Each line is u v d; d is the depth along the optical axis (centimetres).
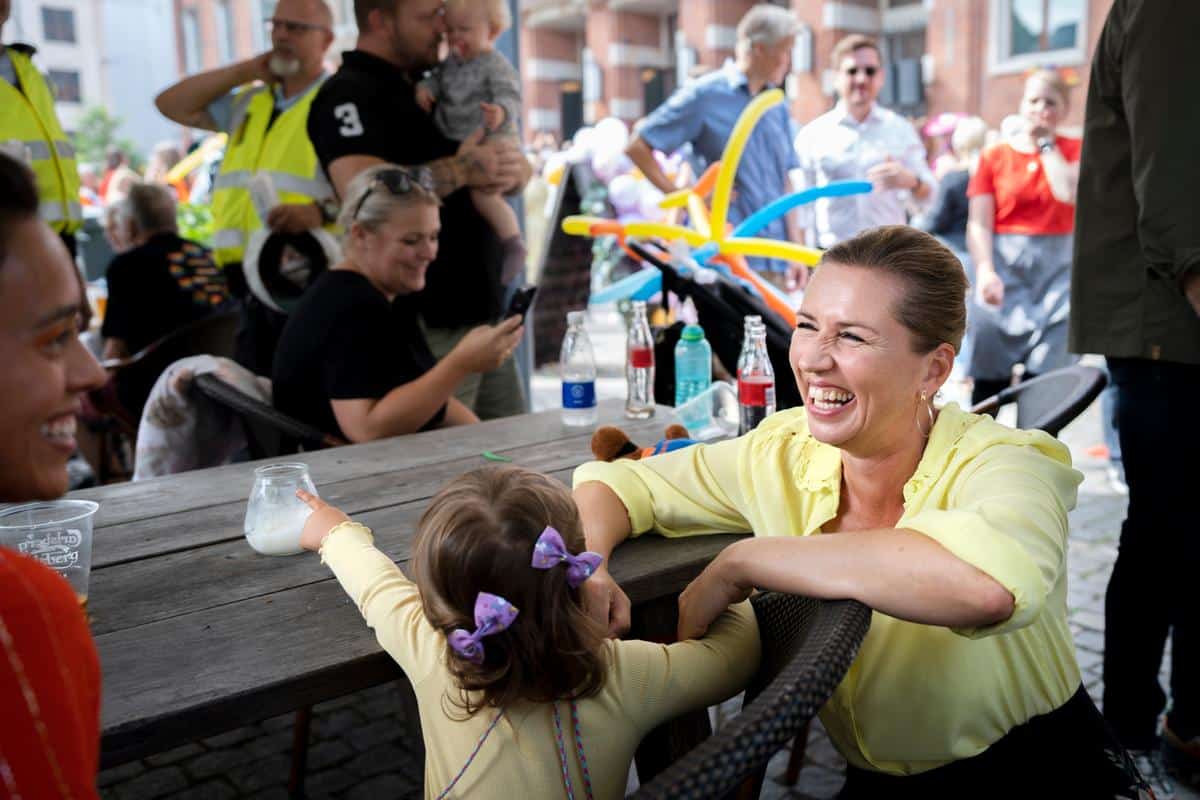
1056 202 414
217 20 2792
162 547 164
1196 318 203
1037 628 127
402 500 187
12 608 64
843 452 139
